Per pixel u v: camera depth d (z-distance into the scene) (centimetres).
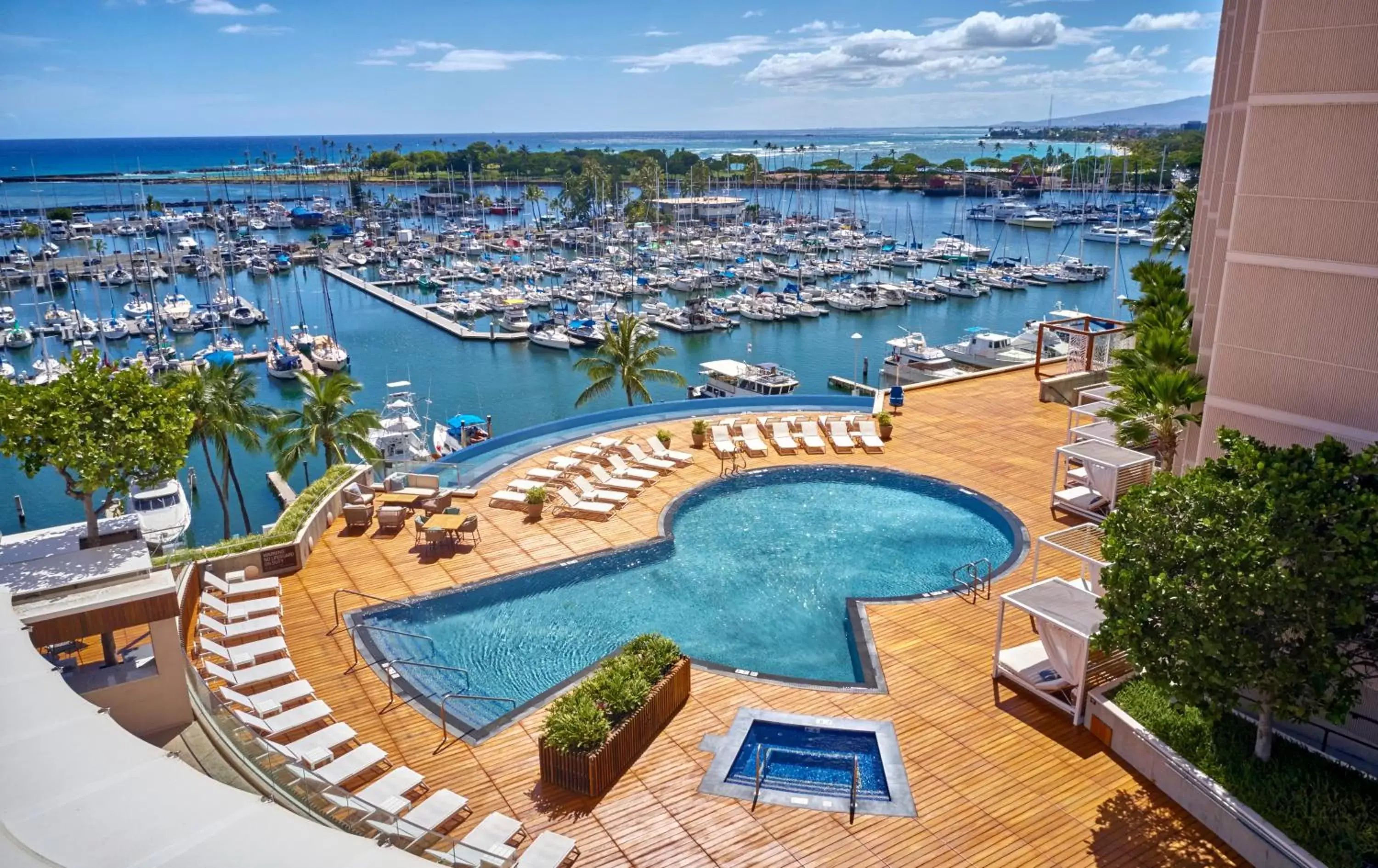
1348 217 1547
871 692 1794
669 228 14738
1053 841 1375
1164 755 1476
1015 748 1609
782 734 1672
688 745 1630
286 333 9150
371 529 2655
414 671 1931
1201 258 2386
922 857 1347
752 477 3030
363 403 6956
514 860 1307
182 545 4484
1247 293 1716
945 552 2508
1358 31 1489
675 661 1752
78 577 1557
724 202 16300
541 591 2322
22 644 1132
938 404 3753
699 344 8344
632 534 2597
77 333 8300
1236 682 1293
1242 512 1359
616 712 1584
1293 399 1677
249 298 10888
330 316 8712
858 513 2777
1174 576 1389
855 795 1434
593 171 16788
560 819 1438
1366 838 1246
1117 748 1584
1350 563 1244
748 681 1845
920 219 16762
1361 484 1380
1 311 8625
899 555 2497
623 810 1456
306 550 2450
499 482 3031
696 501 2892
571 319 9075
